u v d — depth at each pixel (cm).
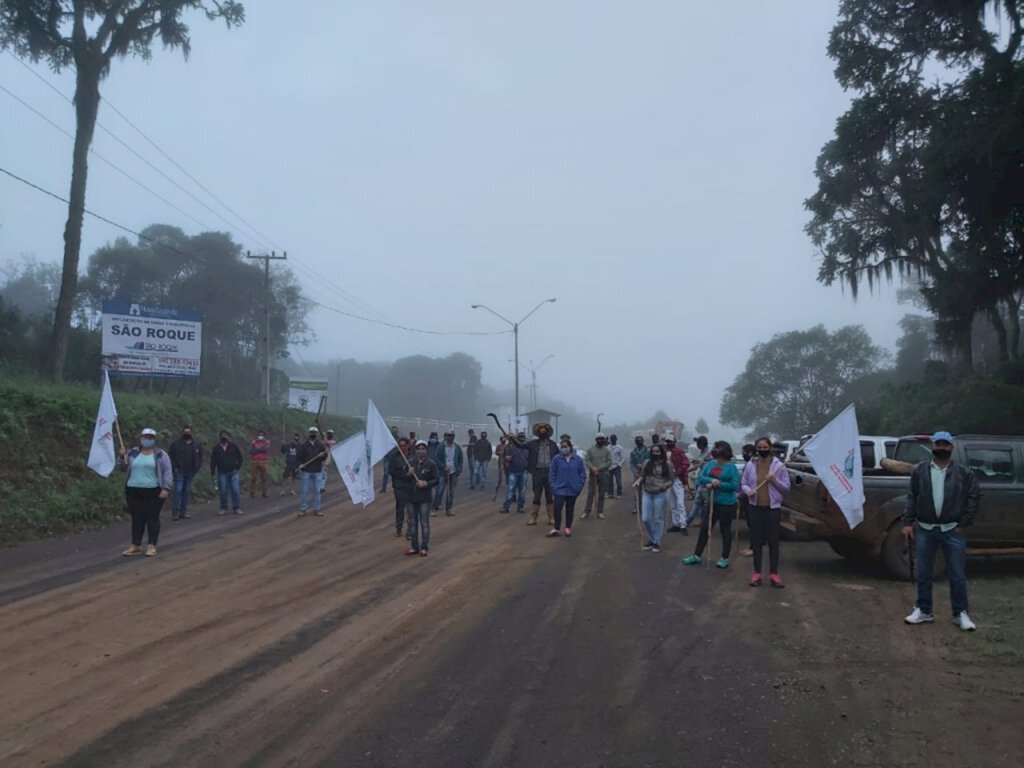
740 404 7481
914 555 988
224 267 5625
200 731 526
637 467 1823
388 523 1566
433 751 493
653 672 639
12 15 2530
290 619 812
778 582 958
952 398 3083
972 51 3166
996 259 3033
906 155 3197
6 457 1521
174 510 1628
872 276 3528
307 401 4244
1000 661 653
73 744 506
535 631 764
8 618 814
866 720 534
